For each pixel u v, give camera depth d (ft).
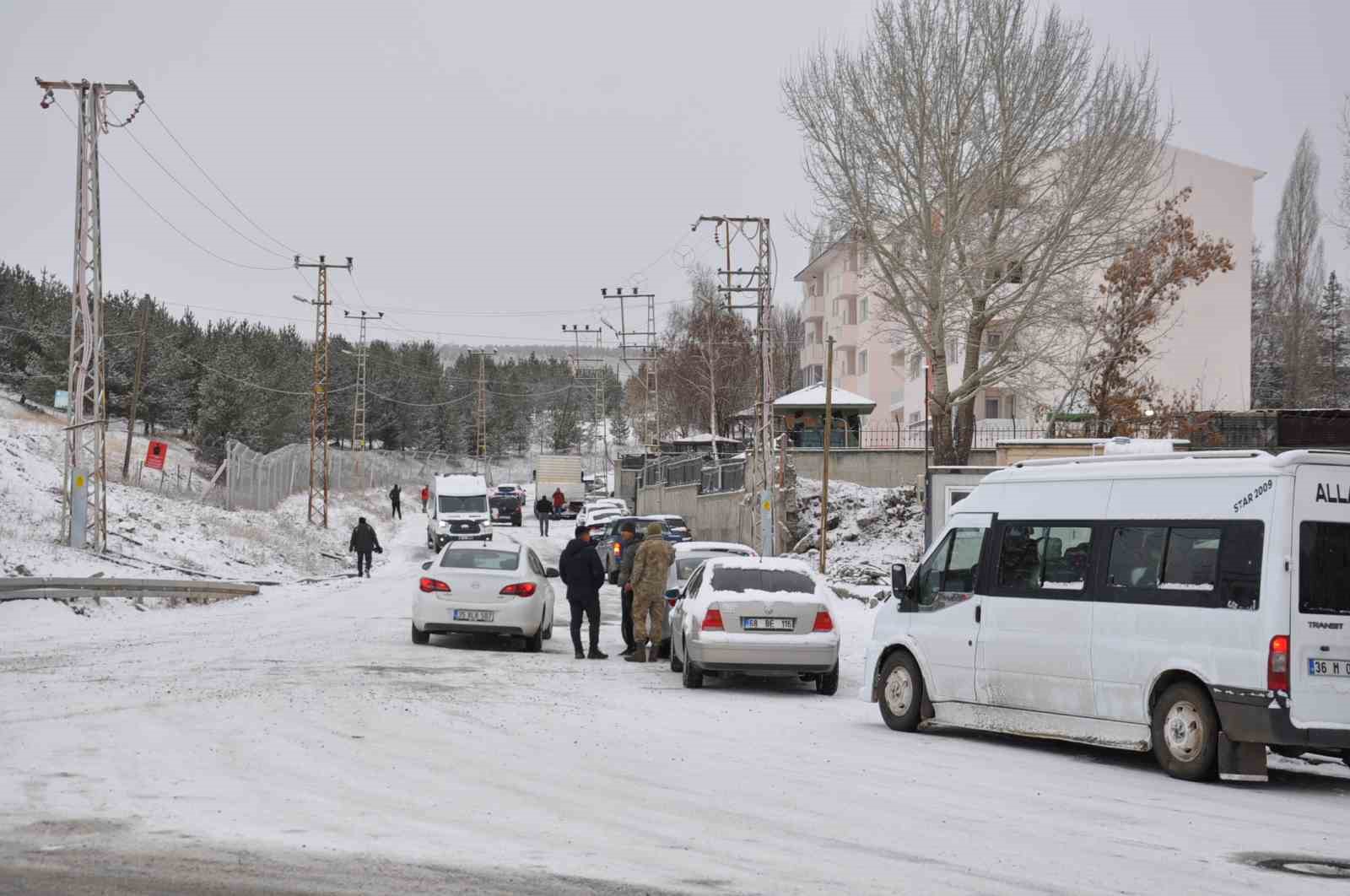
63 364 295.28
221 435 320.29
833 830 26.96
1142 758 40.42
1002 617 42.16
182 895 19.98
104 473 115.96
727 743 39.91
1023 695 41.24
